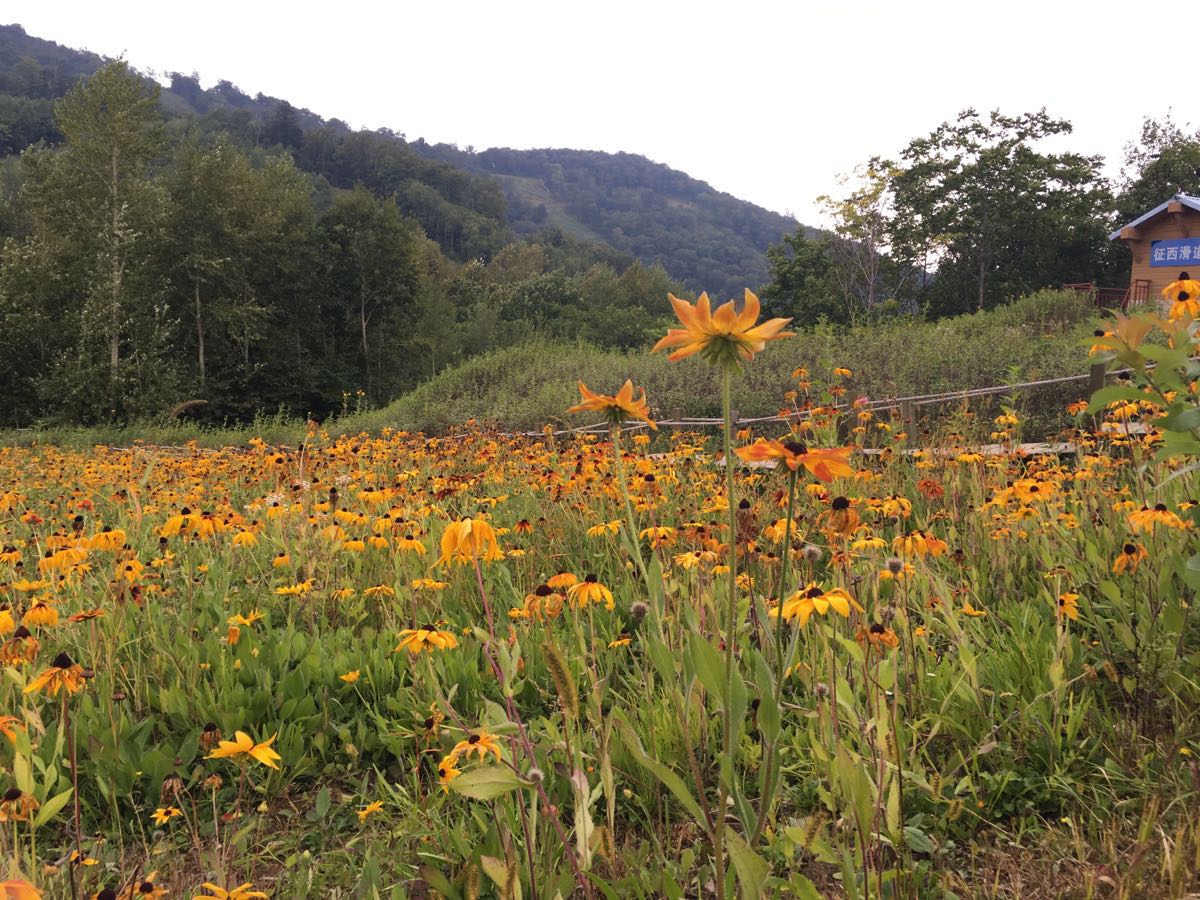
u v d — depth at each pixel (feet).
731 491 5.08
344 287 129.70
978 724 9.10
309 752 10.80
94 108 97.45
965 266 125.39
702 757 9.00
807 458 4.87
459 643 12.21
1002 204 118.93
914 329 61.82
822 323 58.03
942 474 18.52
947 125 122.93
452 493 17.17
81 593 13.46
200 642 13.19
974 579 12.46
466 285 226.38
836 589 6.66
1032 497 12.73
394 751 10.25
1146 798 7.47
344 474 25.07
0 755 9.33
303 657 12.85
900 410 26.63
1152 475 14.26
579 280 264.52
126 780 9.73
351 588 14.26
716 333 4.83
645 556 15.89
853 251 114.01
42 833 9.16
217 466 29.43
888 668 7.14
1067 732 8.68
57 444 72.33
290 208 124.77
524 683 11.33
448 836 7.95
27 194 100.53
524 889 6.73
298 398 120.16
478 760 6.25
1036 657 9.89
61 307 102.17
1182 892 5.95
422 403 68.64
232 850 7.95
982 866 7.43
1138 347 7.85
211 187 108.58
